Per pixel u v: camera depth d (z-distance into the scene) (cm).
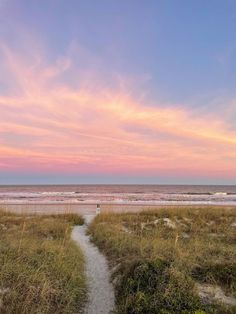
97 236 1252
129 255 887
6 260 738
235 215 1875
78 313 593
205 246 987
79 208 2788
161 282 611
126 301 584
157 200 4253
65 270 743
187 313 521
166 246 944
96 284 746
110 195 5531
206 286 664
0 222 1576
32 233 1249
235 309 547
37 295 585
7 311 532
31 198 4503
